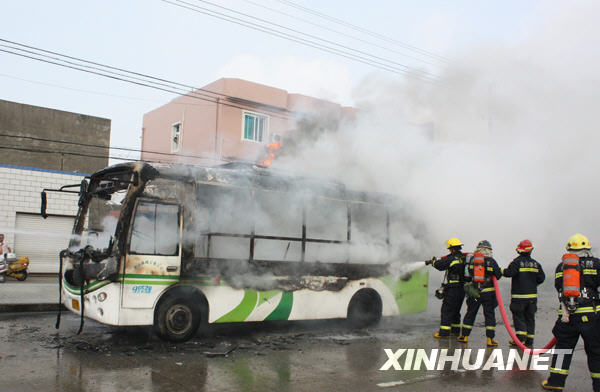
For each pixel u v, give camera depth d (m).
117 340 7.30
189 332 7.28
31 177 17.17
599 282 5.44
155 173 7.13
